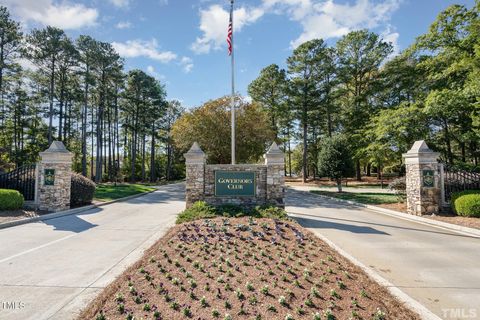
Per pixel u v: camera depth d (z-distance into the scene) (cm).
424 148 1157
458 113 2117
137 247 690
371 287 445
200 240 658
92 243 724
